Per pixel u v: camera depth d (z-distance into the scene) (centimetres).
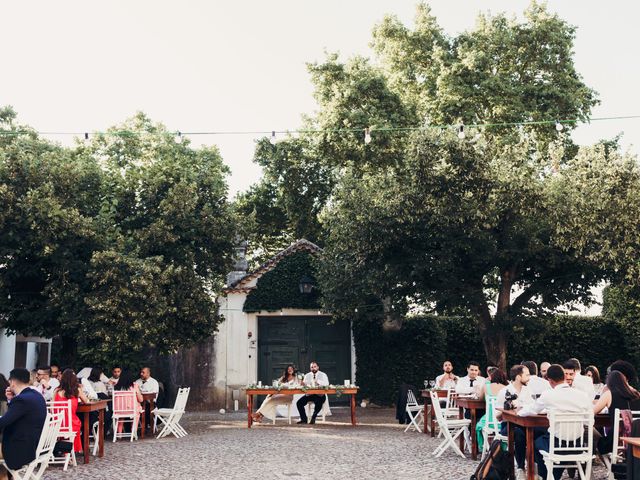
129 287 1702
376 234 1916
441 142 1908
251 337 2533
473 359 2595
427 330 2552
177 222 1856
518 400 1110
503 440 1055
